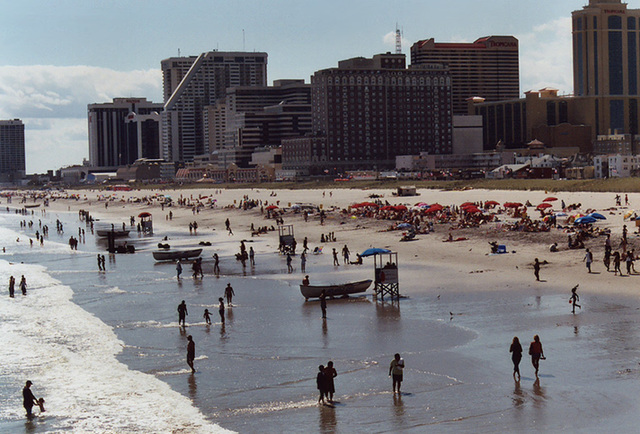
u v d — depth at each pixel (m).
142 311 71.81
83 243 150.88
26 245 149.88
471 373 45.41
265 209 191.75
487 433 35.78
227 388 45.62
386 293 73.25
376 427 37.47
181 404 43.12
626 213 113.00
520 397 40.53
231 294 72.75
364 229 132.75
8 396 46.59
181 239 146.38
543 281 73.88
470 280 77.56
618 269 74.12
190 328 63.00
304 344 55.38
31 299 81.50
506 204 134.38
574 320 57.06
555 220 112.19
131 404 43.69
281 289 80.56
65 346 58.59
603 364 45.41
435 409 39.50
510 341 52.25
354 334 57.53
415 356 50.03
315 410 40.56
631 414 37.03
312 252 110.00
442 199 192.88
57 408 43.81
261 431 38.00
